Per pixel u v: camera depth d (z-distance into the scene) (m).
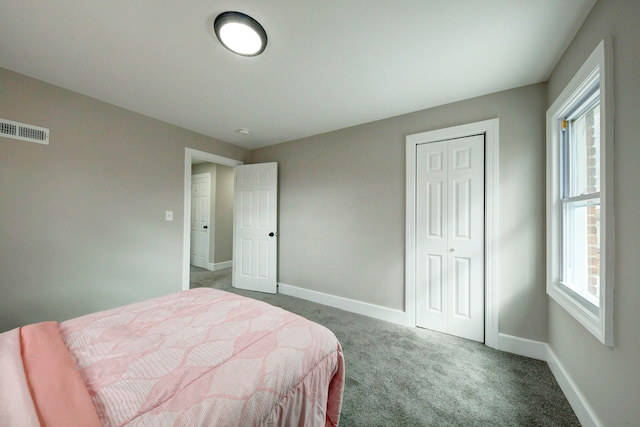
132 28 1.42
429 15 1.32
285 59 1.70
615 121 1.08
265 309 1.36
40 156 1.98
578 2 1.23
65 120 2.10
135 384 0.77
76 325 1.15
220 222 5.09
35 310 1.96
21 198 1.90
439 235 2.39
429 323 2.43
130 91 2.14
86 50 1.61
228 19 1.33
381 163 2.73
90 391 0.74
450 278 2.33
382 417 1.37
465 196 2.27
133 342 1.00
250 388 0.78
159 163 2.76
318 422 0.97
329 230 3.11
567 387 1.50
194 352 0.94
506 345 2.03
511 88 2.05
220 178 5.10
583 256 1.55
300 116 2.66
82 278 2.20
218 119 2.75
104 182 2.34
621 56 1.04
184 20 1.36
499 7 1.26
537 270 1.94
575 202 1.62
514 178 2.03
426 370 1.78
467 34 1.46
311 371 0.98
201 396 0.73
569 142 1.70
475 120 2.20
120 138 2.44
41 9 1.28
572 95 1.47
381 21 1.36
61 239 2.08
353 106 2.41
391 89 2.09
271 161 3.70
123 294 2.46
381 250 2.72
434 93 2.15
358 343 2.16
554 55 1.64
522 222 1.99
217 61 1.72
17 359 0.83
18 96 1.88
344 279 2.98
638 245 0.95
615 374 1.07
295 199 3.44
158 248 2.74
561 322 1.66
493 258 2.09
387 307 2.66
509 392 1.56
